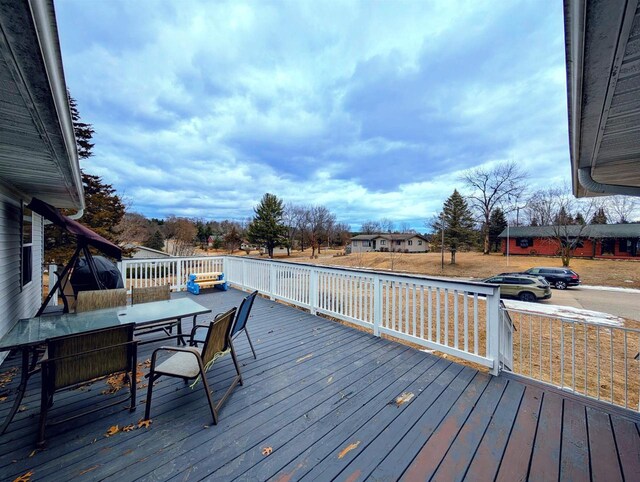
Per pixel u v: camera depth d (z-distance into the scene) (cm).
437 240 2550
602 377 495
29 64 121
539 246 2636
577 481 159
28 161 253
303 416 217
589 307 1072
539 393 250
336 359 321
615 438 193
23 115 167
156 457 174
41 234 584
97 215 1248
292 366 303
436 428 204
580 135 198
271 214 2847
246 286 716
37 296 545
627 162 257
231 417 215
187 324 446
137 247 1579
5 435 191
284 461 173
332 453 180
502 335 304
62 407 226
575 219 2314
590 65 125
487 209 2741
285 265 575
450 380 273
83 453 176
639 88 140
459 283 308
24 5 92
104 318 278
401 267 2420
